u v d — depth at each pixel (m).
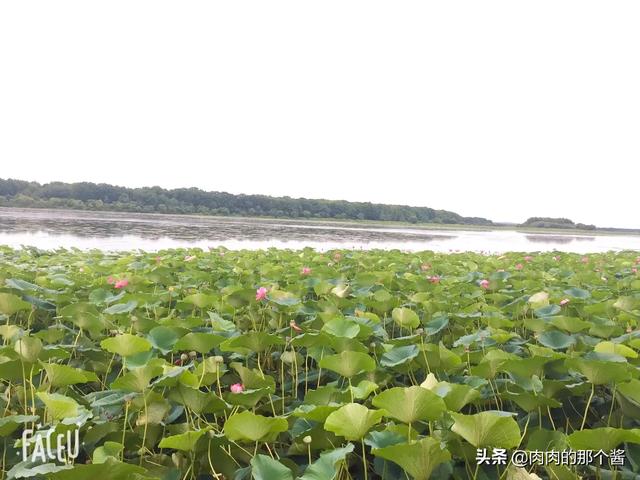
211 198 103.44
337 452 2.31
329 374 3.96
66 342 4.57
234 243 26.25
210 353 4.34
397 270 9.98
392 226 84.88
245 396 2.92
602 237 77.31
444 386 2.88
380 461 2.62
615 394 3.12
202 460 2.68
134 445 2.86
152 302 5.55
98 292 5.53
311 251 13.34
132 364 3.39
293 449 2.80
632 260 14.27
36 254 12.05
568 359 3.13
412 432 2.57
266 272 8.64
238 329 4.99
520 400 3.06
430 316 5.56
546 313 5.34
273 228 50.34
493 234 70.12
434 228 88.31
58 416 2.60
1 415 3.17
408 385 3.95
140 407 2.93
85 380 3.05
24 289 5.32
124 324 4.71
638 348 4.09
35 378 3.61
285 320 5.25
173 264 9.37
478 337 4.20
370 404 3.17
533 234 77.56
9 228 30.81
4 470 2.60
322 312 5.14
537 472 2.78
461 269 10.31
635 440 2.35
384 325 5.73
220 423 3.21
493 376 3.46
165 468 2.68
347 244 29.12
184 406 2.97
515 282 7.68
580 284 8.57
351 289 7.05
